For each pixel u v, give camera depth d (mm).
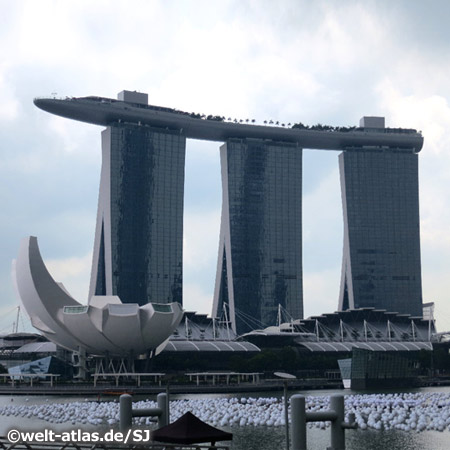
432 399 140750
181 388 196625
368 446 91938
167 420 61281
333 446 54906
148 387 199125
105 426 113000
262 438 99750
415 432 102812
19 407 139875
